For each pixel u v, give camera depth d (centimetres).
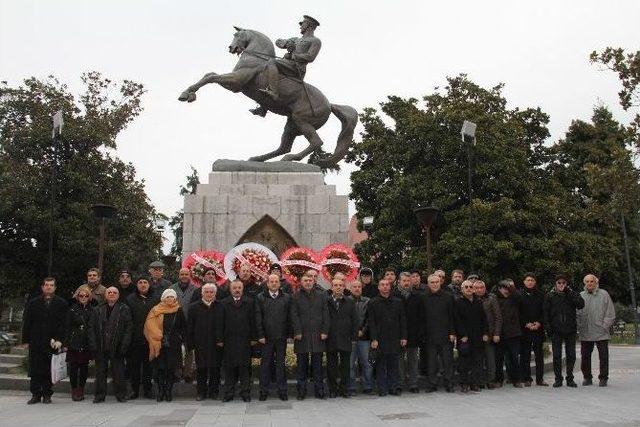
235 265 1184
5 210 2272
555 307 978
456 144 2353
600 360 982
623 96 1342
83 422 637
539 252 2270
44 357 826
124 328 839
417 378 931
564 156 2984
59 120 1413
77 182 2386
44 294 845
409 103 2805
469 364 932
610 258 2525
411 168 2577
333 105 1428
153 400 848
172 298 847
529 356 998
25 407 781
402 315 888
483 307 947
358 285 930
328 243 1283
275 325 838
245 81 1320
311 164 1368
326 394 866
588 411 693
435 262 2316
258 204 1291
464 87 2661
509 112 2733
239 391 863
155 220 2802
